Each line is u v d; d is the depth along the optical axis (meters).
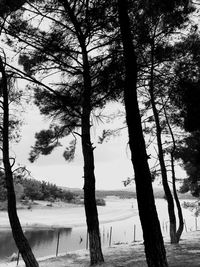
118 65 13.26
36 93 15.13
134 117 8.94
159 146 20.52
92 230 14.33
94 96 15.12
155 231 8.45
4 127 12.86
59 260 16.81
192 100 13.19
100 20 12.73
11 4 11.55
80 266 14.58
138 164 8.73
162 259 8.33
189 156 23.11
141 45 13.98
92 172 14.51
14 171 13.41
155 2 9.66
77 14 12.94
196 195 34.22
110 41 13.35
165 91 18.23
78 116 14.98
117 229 66.25
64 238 49.00
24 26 12.82
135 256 16.44
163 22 14.34
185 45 15.87
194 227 62.47
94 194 14.49
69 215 105.25
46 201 138.88
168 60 15.96
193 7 11.89
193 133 22.47
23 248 12.37
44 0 12.68
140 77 16.08
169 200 20.64
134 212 130.38
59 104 15.03
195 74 15.03
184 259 13.93
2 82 13.19
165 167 20.64
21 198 120.00
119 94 14.47
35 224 69.19
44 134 17.45
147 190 8.61
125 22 9.34
